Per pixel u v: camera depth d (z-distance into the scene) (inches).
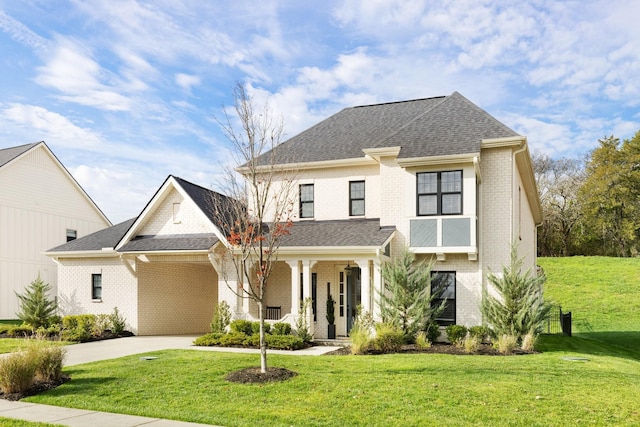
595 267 1737.2
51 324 840.3
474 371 459.2
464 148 687.1
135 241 828.6
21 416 340.5
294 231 790.5
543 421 321.4
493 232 710.5
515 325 633.0
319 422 319.9
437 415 332.5
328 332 767.1
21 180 1194.6
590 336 1053.2
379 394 381.1
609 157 2066.9
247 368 478.3
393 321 652.7
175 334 916.6
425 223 704.4
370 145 836.0
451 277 717.3
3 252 1139.3
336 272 794.8
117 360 541.0
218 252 780.6
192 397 381.7
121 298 874.8
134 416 339.6
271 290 820.0
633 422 320.2
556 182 2332.7
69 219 1336.1
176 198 833.5
